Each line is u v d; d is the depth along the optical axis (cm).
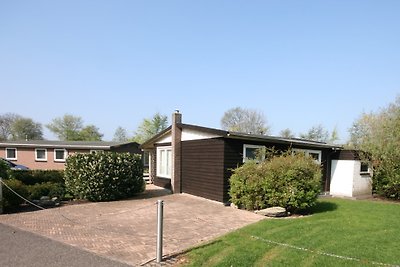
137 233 734
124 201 1233
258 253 586
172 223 846
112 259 550
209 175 1275
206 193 1290
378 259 562
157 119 4891
